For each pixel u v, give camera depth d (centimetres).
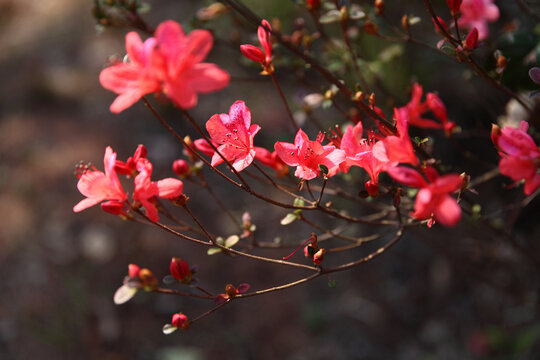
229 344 143
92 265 156
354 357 137
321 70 81
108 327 146
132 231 162
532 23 95
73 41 234
